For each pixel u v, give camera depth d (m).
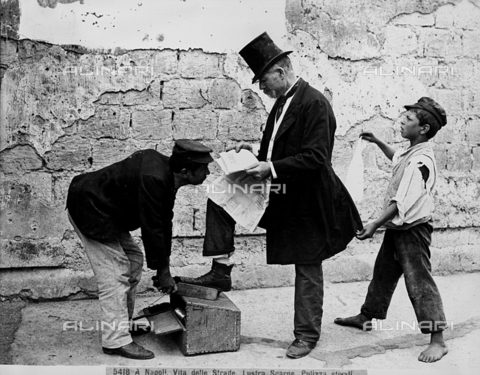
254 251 4.64
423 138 3.54
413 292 3.45
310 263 3.38
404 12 4.88
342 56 4.75
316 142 3.28
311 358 3.41
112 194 3.27
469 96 5.09
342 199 3.53
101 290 3.35
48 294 4.27
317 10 4.66
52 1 4.20
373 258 4.88
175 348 3.50
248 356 3.41
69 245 4.30
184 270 4.48
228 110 4.50
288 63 3.46
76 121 4.27
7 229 4.21
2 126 4.16
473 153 5.13
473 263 5.17
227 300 3.59
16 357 3.34
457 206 5.11
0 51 4.13
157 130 4.40
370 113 4.84
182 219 4.46
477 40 5.09
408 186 3.40
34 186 4.22
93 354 3.40
